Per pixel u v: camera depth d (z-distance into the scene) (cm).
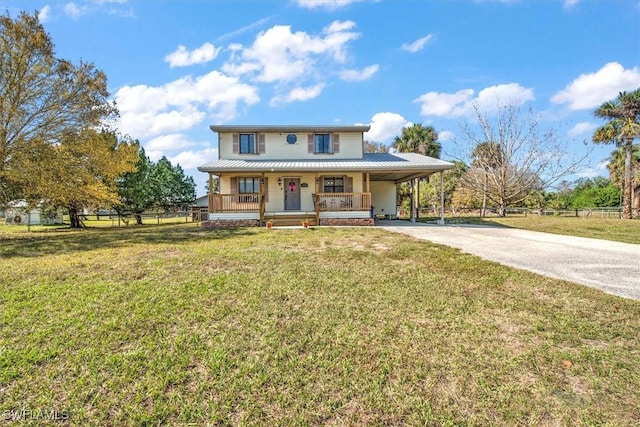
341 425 220
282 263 645
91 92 1432
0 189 1358
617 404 235
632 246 869
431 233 1166
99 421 223
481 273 565
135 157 1816
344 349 316
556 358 295
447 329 355
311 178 1691
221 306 418
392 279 535
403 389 257
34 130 1347
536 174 2506
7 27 1272
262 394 252
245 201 1644
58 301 434
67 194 1465
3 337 335
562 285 491
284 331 352
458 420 223
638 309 397
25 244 977
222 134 1675
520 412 229
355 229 1282
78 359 296
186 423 222
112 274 567
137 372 278
